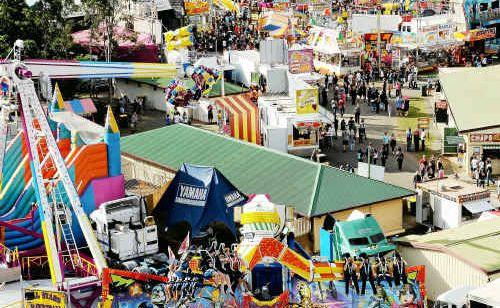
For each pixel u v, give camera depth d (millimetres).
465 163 60625
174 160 55125
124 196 44312
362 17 99000
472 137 59625
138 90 83750
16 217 43219
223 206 42250
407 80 89750
